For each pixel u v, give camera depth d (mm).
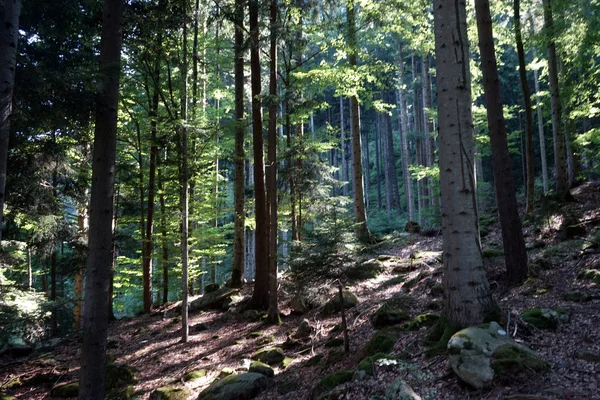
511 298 6793
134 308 20656
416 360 4883
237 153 14477
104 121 6281
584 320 5070
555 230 10586
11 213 9531
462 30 5195
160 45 10781
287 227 19609
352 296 9883
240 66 14227
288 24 10766
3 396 7914
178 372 8273
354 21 11906
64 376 8828
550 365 4043
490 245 12039
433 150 22047
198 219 18938
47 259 14953
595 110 12859
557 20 10102
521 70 12617
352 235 6547
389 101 40812
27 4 7070
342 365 6133
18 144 7363
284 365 7285
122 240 14352
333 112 44062
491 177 31250
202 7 11922
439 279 8781
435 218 16828
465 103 5168
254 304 12008
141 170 14414
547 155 29328
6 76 4680
